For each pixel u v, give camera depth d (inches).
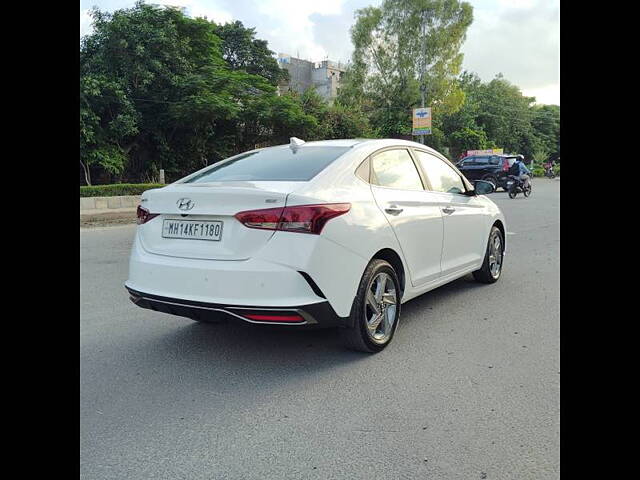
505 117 2593.5
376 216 147.9
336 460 95.7
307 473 91.8
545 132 3191.4
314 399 121.1
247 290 126.0
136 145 912.3
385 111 1641.2
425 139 1681.8
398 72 1647.4
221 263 129.8
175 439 104.3
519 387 125.0
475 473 90.8
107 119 848.9
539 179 1812.3
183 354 152.1
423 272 172.2
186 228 137.9
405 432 105.3
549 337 161.3
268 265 125.7
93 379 133.8
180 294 134.1
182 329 175.8
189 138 962.1
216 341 163.2
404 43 1620.3
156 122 898.1
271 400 121.1
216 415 114.3
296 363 143.5
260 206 128.0
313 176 142.1
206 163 1039.0
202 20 960.9
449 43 1608.0
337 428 107.5
